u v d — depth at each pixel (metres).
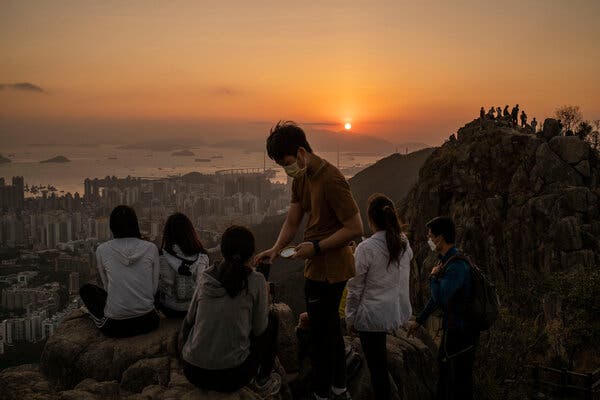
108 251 5.28
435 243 5.29
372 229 5.06
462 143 44.75
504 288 16.14
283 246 4.62
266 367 4.58
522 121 43.19
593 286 14.63
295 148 4.14
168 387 4.54
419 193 46.06
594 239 29.28
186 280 5.61
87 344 5.19
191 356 4.22
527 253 32.97
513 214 35.03
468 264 5.12
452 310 5.14
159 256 5.59
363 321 4.89
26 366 5.27
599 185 33.88
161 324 5.57
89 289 5.51
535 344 8.59
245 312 4.20
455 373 5.16
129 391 4.74
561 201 31.45
